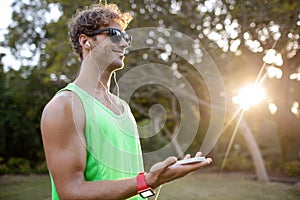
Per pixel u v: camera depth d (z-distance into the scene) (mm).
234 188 10219
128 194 1009
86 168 1141
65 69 9742
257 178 11945
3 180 13039
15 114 15570
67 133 1088
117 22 1270
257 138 14969
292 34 8758
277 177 12266
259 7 8672
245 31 9195
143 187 988
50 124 1091
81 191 1034
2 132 15664
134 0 9383
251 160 15164
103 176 1150
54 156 1072
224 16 9461
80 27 1248
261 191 9641
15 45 13633
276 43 9023
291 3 8539
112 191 1010
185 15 9961
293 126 11734
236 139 15195
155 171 980
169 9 9906
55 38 10875
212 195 9102
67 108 1112
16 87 15195
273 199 8484
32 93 15125
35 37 13422
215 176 12891
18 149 16203
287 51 9289
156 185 999
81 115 1128
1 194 9711
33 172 15227
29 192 9945
